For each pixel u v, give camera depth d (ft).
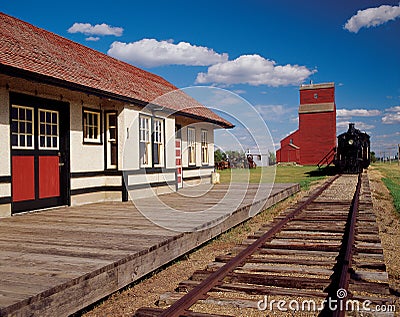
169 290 16.92
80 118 35.86
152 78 58.03
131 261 16.81
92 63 42.52
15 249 18.04
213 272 17.62
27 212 30.40
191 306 14.24
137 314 13.01
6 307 10.91
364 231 26.91
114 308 15.03
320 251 22.36
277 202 45.50
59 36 44.70
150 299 15.88
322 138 173.17
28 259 16.21
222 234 28.40
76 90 31.37
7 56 26.63
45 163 32.55
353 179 79.56
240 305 14.34
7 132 28.30
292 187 55.77
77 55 41.73
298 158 177.78
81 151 35.91
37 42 36.17
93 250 17.75
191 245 22.71
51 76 28.35
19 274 14.08
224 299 14.67
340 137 99.60
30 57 29.76
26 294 11.97
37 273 14.19
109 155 38.96
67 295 13.15
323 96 175.63
